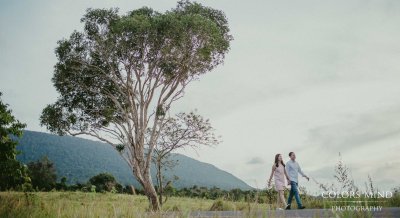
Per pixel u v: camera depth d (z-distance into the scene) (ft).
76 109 77.87
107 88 77.51
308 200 42.63
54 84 76.33
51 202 25.55
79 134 74.49
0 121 56.44
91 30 72.33
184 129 69.15
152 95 70.13
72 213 22.47
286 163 39.11
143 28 65.57
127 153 68.90
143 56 69.05
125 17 69.97
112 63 72.33
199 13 78.23
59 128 75.36
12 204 24.50
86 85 76.95
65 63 74.43
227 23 81.00
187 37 67.92
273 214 18.31
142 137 68.33
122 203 21.63
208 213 23.25
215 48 72.43
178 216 19.33
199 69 73.51
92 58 74.59
